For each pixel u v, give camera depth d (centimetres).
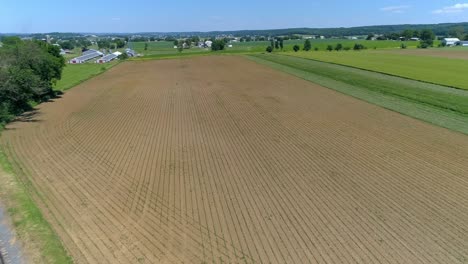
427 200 1666
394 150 2308
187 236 1403
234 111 3472
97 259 1269
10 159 2266
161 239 1384
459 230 1425
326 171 2006
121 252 1307
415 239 1369
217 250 1311
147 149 2422
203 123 3067
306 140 2544
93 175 2000
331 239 1372
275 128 2859
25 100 3612
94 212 1599
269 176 1955
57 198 1739
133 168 2094
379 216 1533
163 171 2045
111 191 1802
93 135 2755
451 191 1750
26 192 1795
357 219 1510
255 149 2384
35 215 1562
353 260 1248
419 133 2639
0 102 3262
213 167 2094
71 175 2006
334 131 2738
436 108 3356
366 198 1691
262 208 1611
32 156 2312
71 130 2902
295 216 1538
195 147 2448
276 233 1414
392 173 1964
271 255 1279
